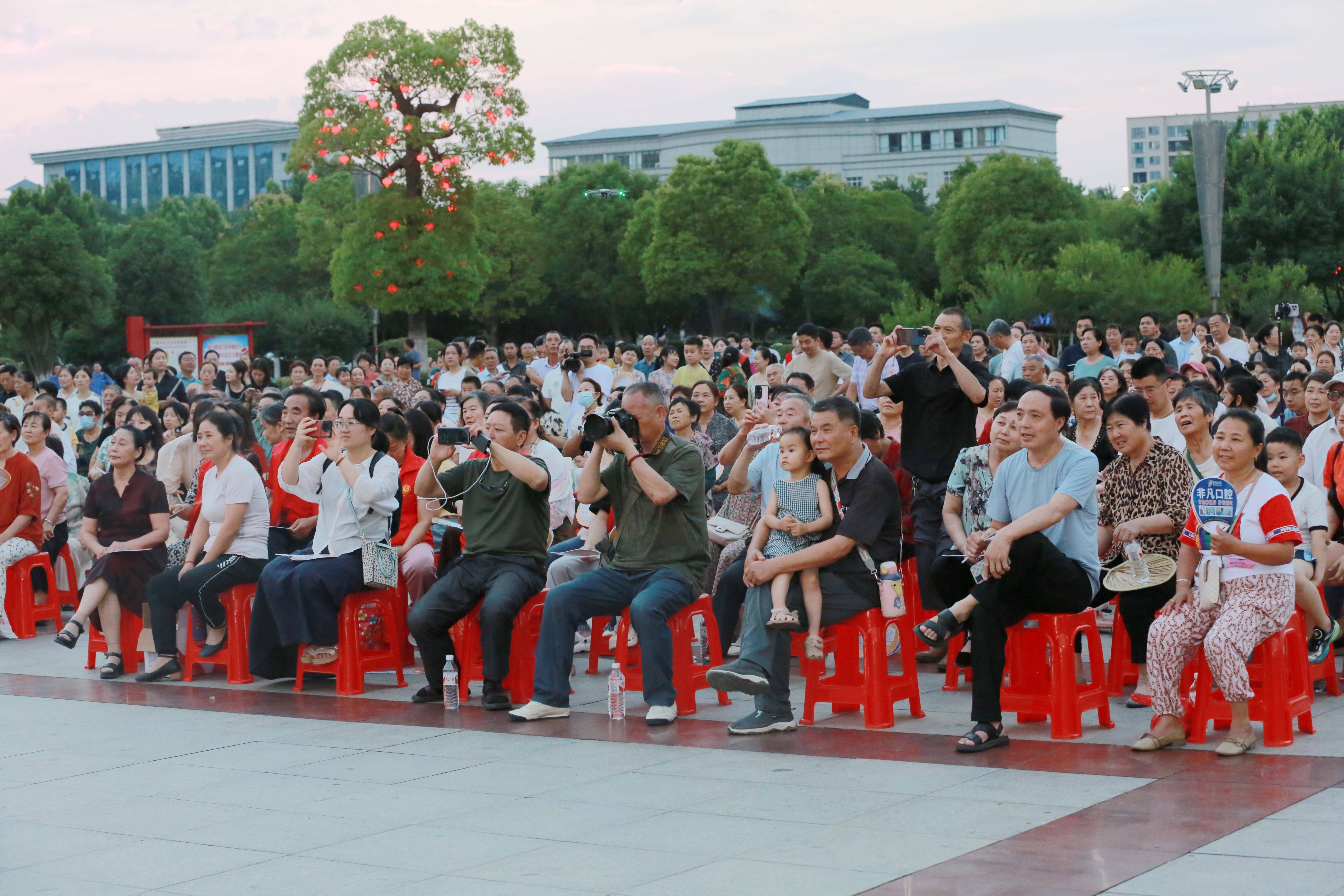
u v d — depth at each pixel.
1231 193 45.53
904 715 6.91
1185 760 5.74
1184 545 6.09
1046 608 6.18
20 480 10.21
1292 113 51.53
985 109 130.88
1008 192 63.19
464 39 36.25
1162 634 5.95
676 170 67.50
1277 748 5.87
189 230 89.69
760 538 6.72
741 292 67.00
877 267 75.56
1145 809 4.98
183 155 185.88
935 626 6.11
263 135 180.62
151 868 4.71
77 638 8.56
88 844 5.02
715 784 5.63
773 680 6.59
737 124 135.12
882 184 99.81
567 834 4.95
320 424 8.33
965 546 7.09
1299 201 44.53
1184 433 7.13
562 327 77.81
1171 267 44.50
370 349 59.12
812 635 6.52
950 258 66.25
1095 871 4.28
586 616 7.16
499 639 7.30
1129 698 7.16
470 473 7.63
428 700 7.62
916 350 8.89
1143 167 185.25
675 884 4.33
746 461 8.31
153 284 62.09
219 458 8.34
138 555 8.64
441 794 5.60
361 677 7.93
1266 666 5.91
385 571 7.85
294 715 7.36
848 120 133.75
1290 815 4.81
